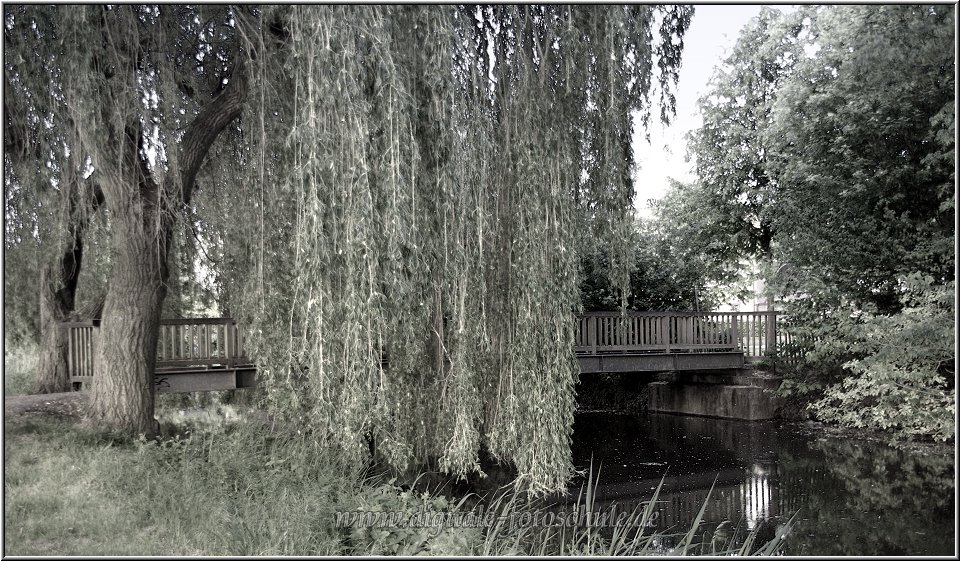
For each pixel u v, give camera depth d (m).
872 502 7.71
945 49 10.13
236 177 8.41
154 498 5.43
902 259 12.02
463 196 6.48
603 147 7.25
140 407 7.55
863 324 11.32
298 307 6.34
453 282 6.52
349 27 5.92
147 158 7.71
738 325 15.22
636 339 13.70
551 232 6.86
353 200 5.96
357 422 6.17
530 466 6.93
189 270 9.52
